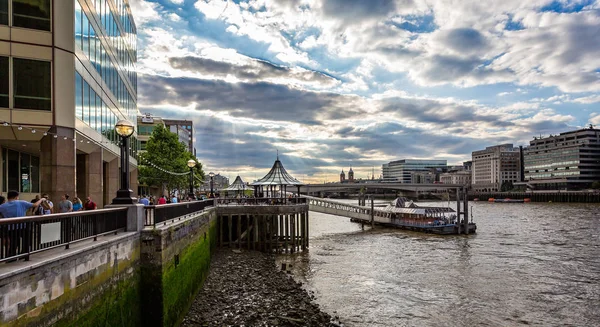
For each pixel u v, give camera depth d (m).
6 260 7.83
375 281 29.56
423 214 61.94
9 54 20.78
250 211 39.78
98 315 10.79
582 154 179.38
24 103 21.08
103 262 11.18
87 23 25.83
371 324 20.92
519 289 27.47
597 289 27.38
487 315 22.45
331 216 102.94
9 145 24.23
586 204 138.25
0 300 7.16
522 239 51.59
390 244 47.88
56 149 21.84
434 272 32.50
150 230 14.28
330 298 25.38
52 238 9.43
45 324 8.45
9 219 7.74
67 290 9.31
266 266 32.16
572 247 44.72
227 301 21.77
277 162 50.59
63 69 22.30
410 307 23.70
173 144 59.66
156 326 14.18
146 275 14.21
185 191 77.75
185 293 18.84
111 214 12.81
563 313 22.77
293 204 42.47
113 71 34.91
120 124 14.54
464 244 47.78
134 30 48.53
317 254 40.56
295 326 18.84
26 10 21.31
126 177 14.64
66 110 22.38
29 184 27.53
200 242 24.22
